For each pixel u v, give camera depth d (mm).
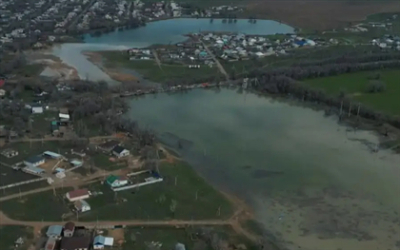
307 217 139875
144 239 125312
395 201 149500
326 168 170875
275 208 144250
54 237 123375
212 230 131125
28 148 174500
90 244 121812
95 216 134125
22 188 146875
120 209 138125
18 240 121500
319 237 130625
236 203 146000
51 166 161375
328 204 147000
